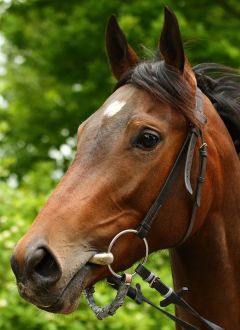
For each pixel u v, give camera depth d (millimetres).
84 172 2176
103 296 4211
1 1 8508
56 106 8578
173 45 2307
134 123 2201
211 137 2371
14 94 9570
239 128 2539
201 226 2379
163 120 2240
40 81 9414
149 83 2271
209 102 2463
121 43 2564
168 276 4617
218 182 2371
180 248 2424
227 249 2418
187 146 2264
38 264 2057
